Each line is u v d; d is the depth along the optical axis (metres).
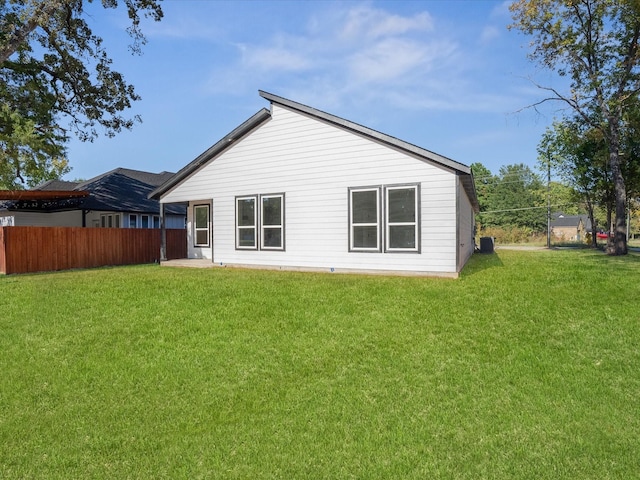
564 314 6.83
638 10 16.78
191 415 3.98
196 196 15.05
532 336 5.90
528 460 3.19
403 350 5.48
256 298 8.20
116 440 3.58
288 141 12.81
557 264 13.76
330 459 3.26
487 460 3.21
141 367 5.09
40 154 16.78
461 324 6.43
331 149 12.09
